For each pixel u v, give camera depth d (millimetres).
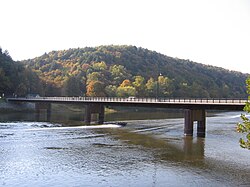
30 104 135250
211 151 45156
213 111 170875
